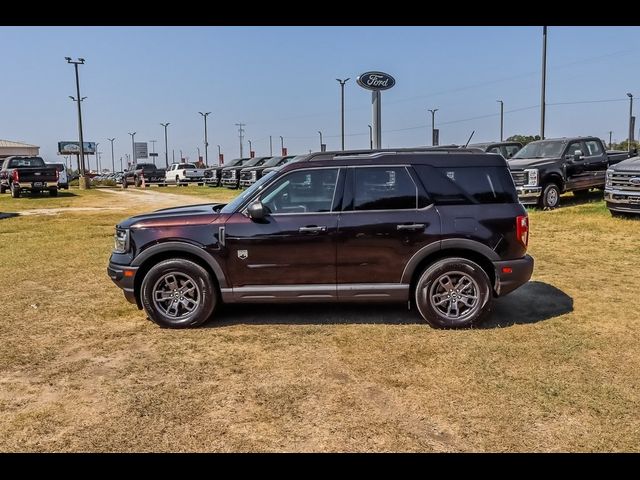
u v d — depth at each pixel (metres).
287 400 3.82
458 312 5.27
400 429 3.40
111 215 16.62
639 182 11.52
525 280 5.32
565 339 4.91
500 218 5.24
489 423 3.46
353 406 3.72
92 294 6.83
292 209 5.33
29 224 14.24
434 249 5.22
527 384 4.00
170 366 4.47
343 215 5.26
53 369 4.43
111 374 4.32
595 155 15.73
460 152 5.41
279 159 25.98
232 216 5.36
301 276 5.30
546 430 3.37
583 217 12.80
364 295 5.32
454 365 4.37
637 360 4.43
